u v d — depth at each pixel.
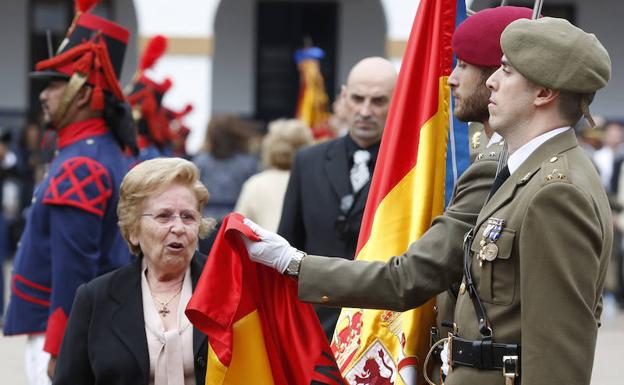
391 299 5.15
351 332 5.90
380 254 5.82
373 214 5.93
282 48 26.05
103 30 7.59
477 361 4.80
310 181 7.89
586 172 4.73
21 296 7.36
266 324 5.41
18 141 19.84
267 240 5.27
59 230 7.15
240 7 25.81
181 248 5.59
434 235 5.18
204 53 25.44
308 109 15.12
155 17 25.05
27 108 25.23
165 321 5.58
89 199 7.21
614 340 14.45
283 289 5.42
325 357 5.38
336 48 26.02
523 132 4.85
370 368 5.80
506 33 4.83
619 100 25.70
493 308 4.78
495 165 5.18
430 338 5.66
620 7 25.67
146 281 5.67
